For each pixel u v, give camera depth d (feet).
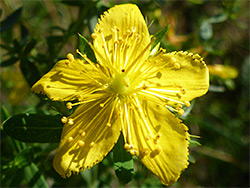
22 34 0.20
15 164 0.17
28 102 0.26
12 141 0.18
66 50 0.25
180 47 0.23
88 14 0.19
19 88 0.24
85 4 0.20
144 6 0.23
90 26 0.19
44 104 0.21
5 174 0.17
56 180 0.17
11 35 0.22
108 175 0.23
